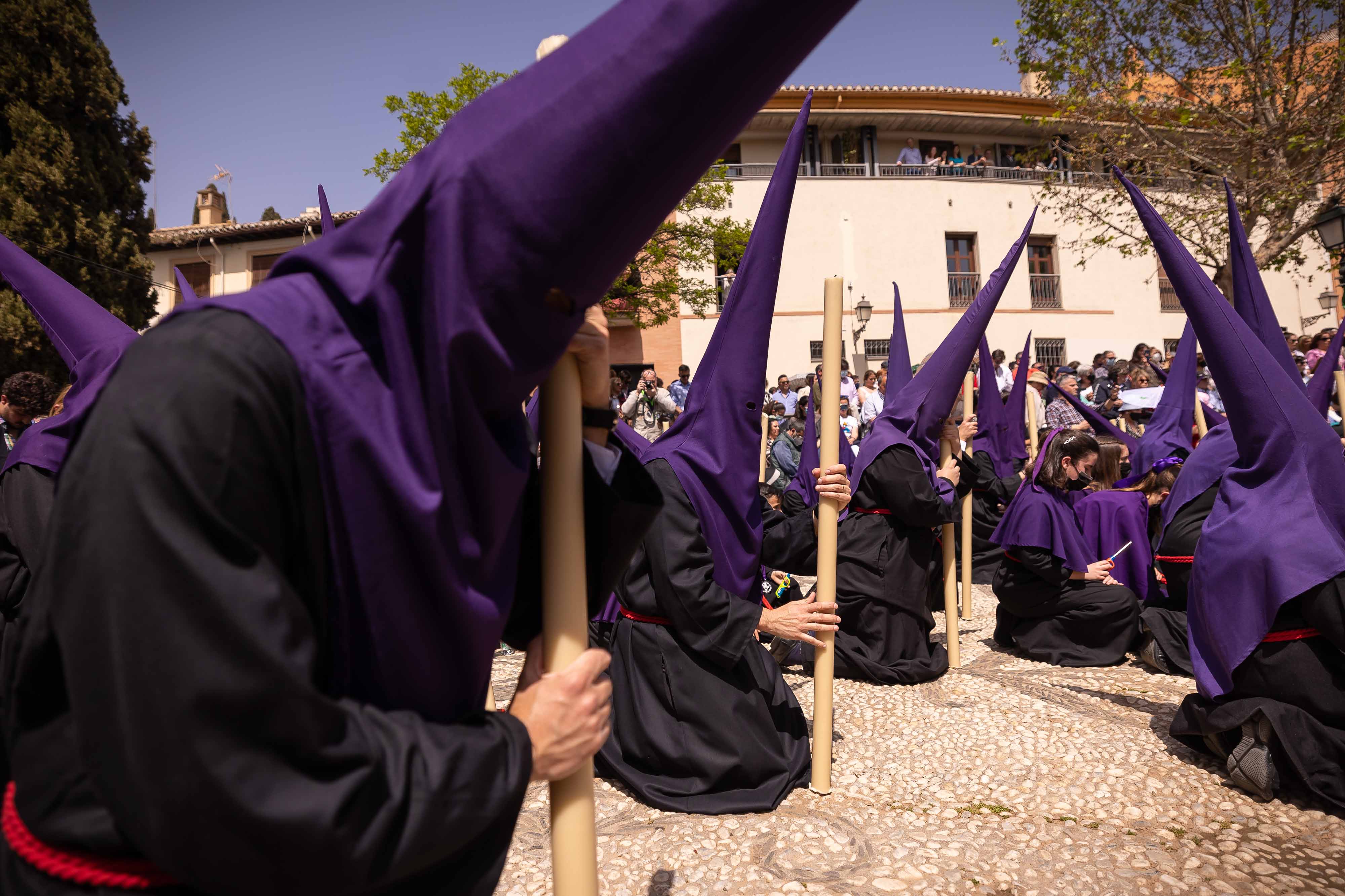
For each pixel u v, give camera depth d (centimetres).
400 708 106
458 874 105
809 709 448
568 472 131
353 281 101
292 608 88
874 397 1577
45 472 313
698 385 359
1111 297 2348
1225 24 1196
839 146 2392
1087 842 296
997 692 474
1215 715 342
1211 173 1322
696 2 95
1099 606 530
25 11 1636
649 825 316
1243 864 280
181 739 79
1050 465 550
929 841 298
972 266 2303
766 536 523
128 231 1759
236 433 86
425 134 1485
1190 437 637
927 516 494
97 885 90
